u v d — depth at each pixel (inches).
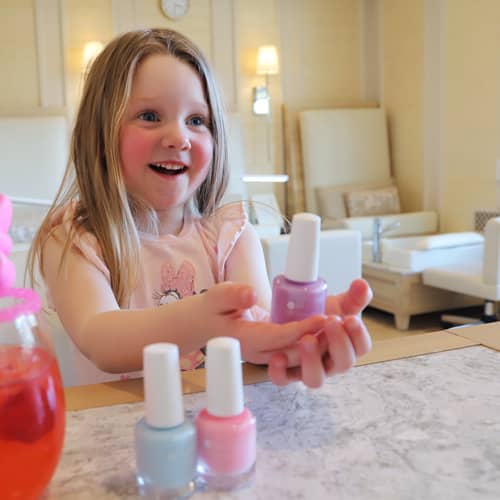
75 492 17.6
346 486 17.7
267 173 204.8
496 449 20.1
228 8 195.2
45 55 178.7
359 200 188.9
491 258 117.6
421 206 193.0
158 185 32.9
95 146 33.5
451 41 173.9
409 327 137.0
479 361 28.2
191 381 26.4
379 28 206.8
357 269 92.8
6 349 15.9
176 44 33.6
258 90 198.8
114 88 32.1
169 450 16.6
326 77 209.6
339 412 23.0
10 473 15.4
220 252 39.1
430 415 22.6
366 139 199.5
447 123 178.2
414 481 18.0
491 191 163.2
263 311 31.7
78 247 31.9
